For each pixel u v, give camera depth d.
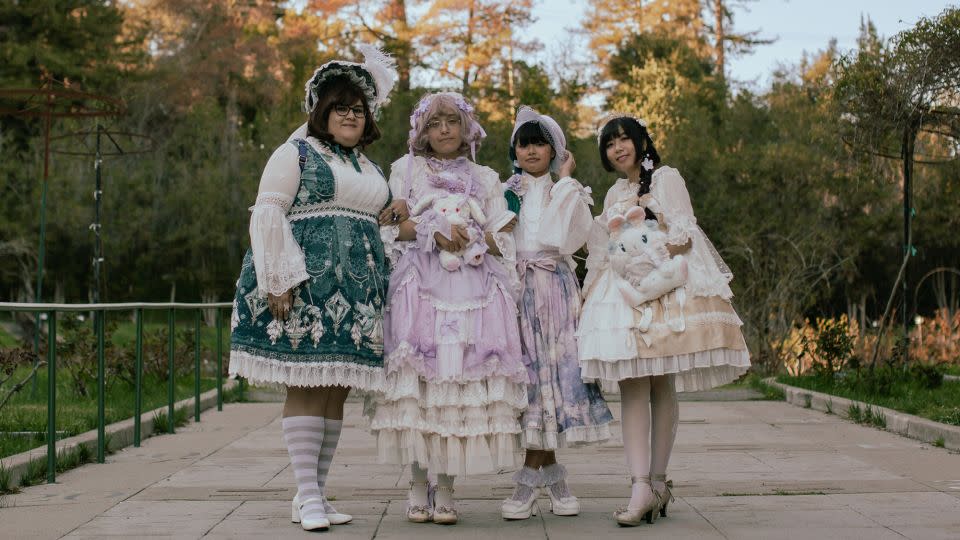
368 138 4.52
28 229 26.56
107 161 27.80
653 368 4.11
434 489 4.37
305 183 4.18
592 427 4.28
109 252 27.67
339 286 4.12
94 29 31.72
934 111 11.28
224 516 4.36
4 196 27.16
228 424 8.19
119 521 4.26
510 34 35.75
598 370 4.19
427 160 4.54
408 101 25.45
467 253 4.27
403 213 4.36
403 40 34.94
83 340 10.02
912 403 8.30
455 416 4.10
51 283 28.38
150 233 28.17
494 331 4.15
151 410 8.30
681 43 38.03
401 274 4.29
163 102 33.28
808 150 23.50
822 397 9.21
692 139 25.62
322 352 4.06
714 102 34.28
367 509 4.57
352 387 4.21
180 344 11.77
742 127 27.91
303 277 4.05
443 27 35.28
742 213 22.53
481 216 4.36
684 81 33.56
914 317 19.30
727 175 23.88
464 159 4.55
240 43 37.25
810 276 16.75
